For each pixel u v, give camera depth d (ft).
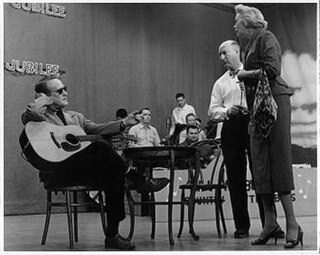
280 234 11.64
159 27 31.22
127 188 11.19
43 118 10.89
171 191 10.96
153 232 12.28
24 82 24.20
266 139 10.09
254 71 10.25
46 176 10.65
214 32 34.30
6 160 23.39
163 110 31.14
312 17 34.47
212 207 18.22
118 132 11.60
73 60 26.58
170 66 31.76
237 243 11.01
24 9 24.48
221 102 12.87
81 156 10.21
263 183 10.16
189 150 11.30
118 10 29.04
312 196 19.80
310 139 33.81
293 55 35.06
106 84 28.17
